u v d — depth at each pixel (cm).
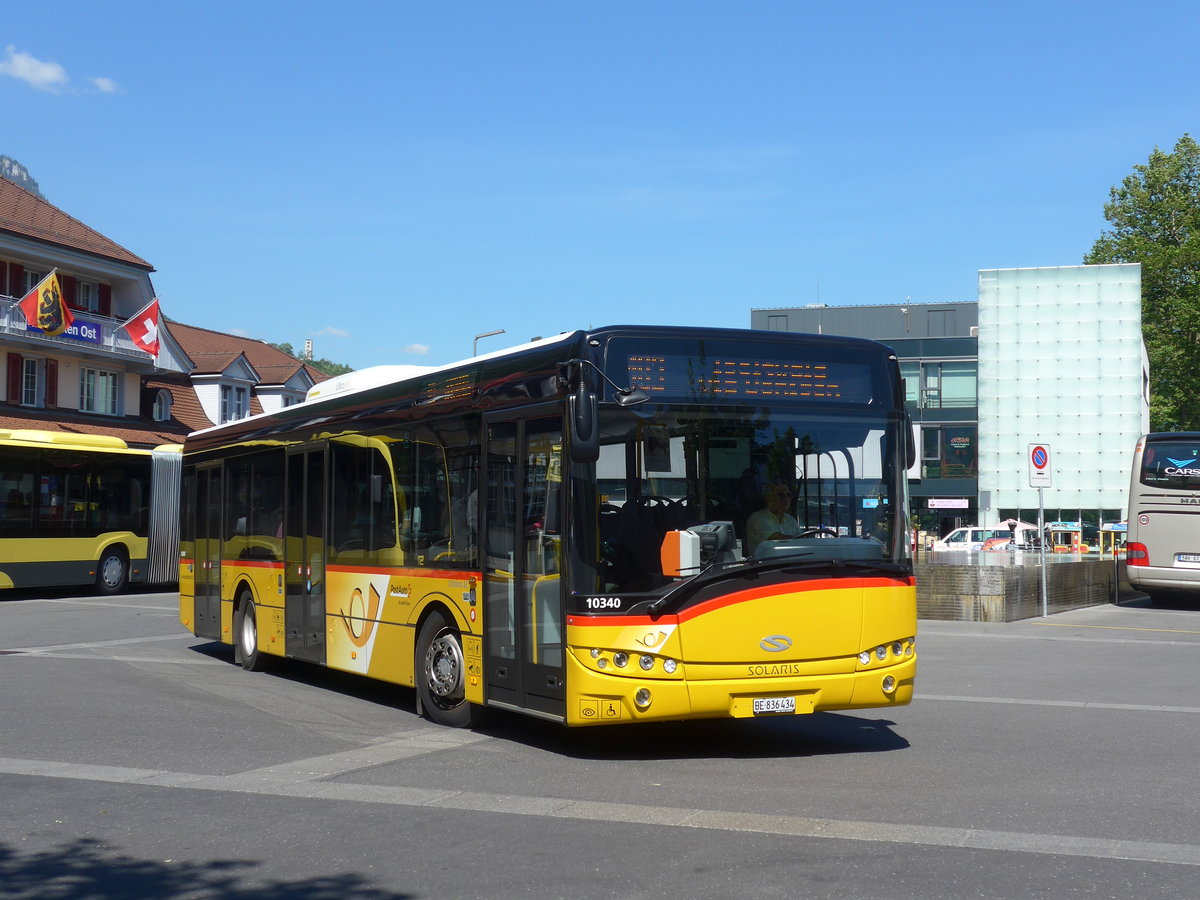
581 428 884
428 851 685
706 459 936
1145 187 6681
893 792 834
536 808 787
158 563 3206
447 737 1069
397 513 1207
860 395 987
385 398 1244
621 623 904
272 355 6881
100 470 3073
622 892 602
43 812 790
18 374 4572
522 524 989
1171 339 6400
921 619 2330
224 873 649
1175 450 2772
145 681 1456
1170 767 927
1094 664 1631
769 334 967
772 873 632
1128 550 2806
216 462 1728
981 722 1153
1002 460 3753
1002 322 3756
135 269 5103
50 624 2223
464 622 1078
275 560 1497
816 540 949
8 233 4481
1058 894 593
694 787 852
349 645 1295
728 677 913
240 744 1037
